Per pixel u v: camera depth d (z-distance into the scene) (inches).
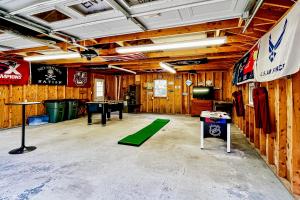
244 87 222.8
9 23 112.6
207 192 94.2
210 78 391.2
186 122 305.1
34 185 100.0
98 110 289.0
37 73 284.7
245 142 187.2
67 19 99.6
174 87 425.4
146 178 108.8
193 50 197.0
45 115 292.5
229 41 147.4
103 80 445.4
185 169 121.5
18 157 141.3
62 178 108.1
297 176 92.0
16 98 260.1
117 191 94.6
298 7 79.5
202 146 165.0
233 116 305.7
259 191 95.1
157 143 181.8
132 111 443.2
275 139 122.8
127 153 152.1
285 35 90.8
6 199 86.9
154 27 113.3
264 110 126.3
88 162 132.5
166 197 89.6
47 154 148.6
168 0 79.5
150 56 215.8
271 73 107.1
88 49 162.4
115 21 102.0
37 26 105.7
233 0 81.7
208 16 97.5
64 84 332.5
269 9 104.1
